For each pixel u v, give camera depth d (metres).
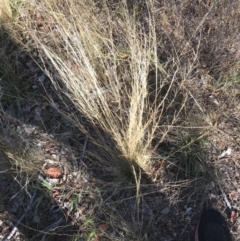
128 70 0.84
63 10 0.87
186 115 0.82
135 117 0.71
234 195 0.79
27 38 0.90
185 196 0.79
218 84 0.86
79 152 0.81
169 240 0.77
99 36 0.82
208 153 0.81
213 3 0.91
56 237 0.76
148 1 0.90
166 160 0.80
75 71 0.81
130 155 0.75
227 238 0.76
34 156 0.80
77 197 0.78
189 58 0.87
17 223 0.77
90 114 0.79
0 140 0.78
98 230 0.76
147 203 0.78
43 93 0.87
